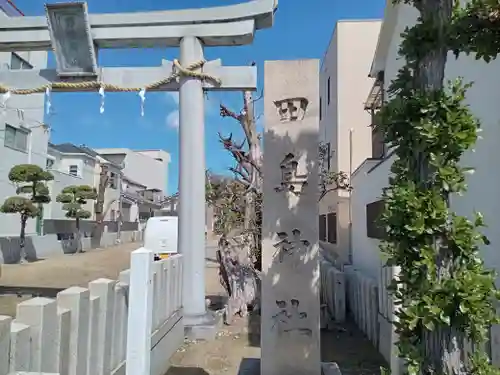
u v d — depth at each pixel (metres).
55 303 2.66
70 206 20.44
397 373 4.21
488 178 3.39
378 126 2.17
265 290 4.36
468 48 2.09
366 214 7.59
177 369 5.16
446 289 1.73
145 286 3.08
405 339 1.98
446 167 1.83
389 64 8.25
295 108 4.48
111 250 23.11
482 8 2.00
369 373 4.82
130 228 32.38
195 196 6.80
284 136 4.49
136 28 6.92
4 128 16.62
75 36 6.73
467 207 3.77
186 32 6.86
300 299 4.30
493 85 3.33
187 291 6.61
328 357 5.38
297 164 4.44
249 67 6.94
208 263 16.42
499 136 3.23
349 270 7.86
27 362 2.32
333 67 11.46
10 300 8.75
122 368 4.00
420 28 2.02
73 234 22.91
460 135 1.81
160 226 12.25
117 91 6.96
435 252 1.82
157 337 4.88
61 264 15.99
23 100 18.00
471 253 1.83
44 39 7.06
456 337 1.82
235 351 5.80
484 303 1.74
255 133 8.15
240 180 8.19
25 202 15.38
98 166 27.78
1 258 15.37
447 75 4.36
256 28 7.00
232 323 7.20
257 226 7.94
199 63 6.81
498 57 3.24
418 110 1.93
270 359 4.27
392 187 2.00
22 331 2.28
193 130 6.83
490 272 1.84
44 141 19.59
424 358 1.87
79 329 3.03
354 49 10.96
